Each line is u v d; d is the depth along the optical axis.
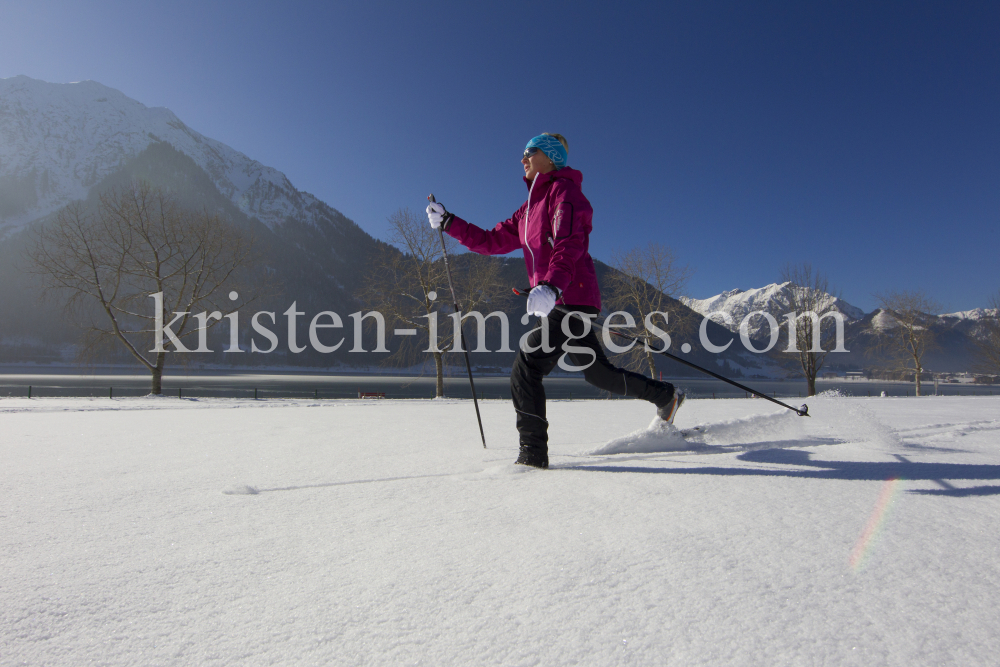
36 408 9.95
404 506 1.54
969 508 1.42
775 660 0.69
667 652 0.71
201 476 2.09
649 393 2.50
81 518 1.44
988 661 0.68
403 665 0.70
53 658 0.72
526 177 2.51
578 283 2.26
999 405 9.52
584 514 1.41
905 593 0.90
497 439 3.43
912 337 35.75
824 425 3.18
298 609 0.87
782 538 1.18
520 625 0.80
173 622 0.83
